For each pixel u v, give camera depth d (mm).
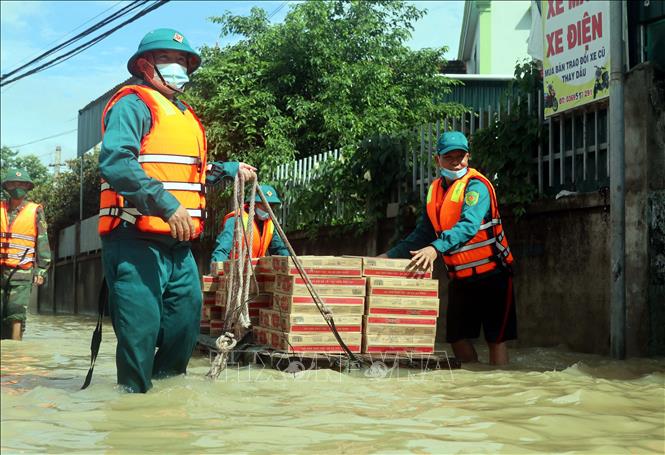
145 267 3873
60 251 25016
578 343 6574
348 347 5172
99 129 21641
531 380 4469
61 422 2996
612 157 5887
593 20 6867
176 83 4102
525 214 7188
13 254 8016
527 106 7410
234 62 15695
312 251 10914
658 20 6844
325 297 5121
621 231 5828
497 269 5668
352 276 5191
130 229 3898
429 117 17078
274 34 16000
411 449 2557
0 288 7980
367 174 9492
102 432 2812
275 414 3211
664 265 5969
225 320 4352
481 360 6117
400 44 17562
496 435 2797
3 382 4203
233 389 3938
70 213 25203
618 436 2828
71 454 2463
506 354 5699
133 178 3691
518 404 3537
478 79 19844
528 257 7145
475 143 7668
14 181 8062
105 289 4051
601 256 6387
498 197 7340
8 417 3068
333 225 10203
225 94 14688
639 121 6105
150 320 3846
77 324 11992
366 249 9453
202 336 6410
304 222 11055
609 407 3479
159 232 3889
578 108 6836
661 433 2898
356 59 16672
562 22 7305
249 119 14711
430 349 5359
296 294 5051
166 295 4074
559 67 7199
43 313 21141
